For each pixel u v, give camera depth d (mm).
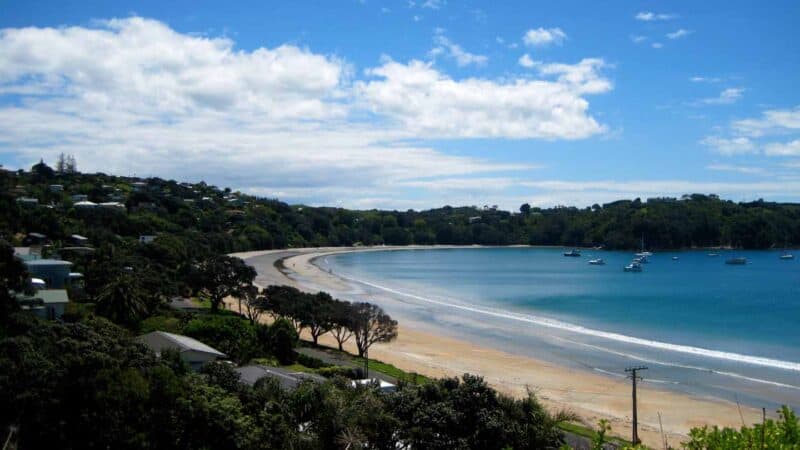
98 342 40281
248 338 63156
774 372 72062
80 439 32312
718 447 12297
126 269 92500
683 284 176375
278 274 183125
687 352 83438
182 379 36031
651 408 58344
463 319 112812
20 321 48812
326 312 76438
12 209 129625
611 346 87625
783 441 12125
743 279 189750
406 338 91875
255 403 36281
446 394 35188
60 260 94625
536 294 154000
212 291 92375
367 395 35969
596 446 15281
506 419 33344
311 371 57469
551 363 76688
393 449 33531
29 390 33250
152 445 32406
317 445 33312
